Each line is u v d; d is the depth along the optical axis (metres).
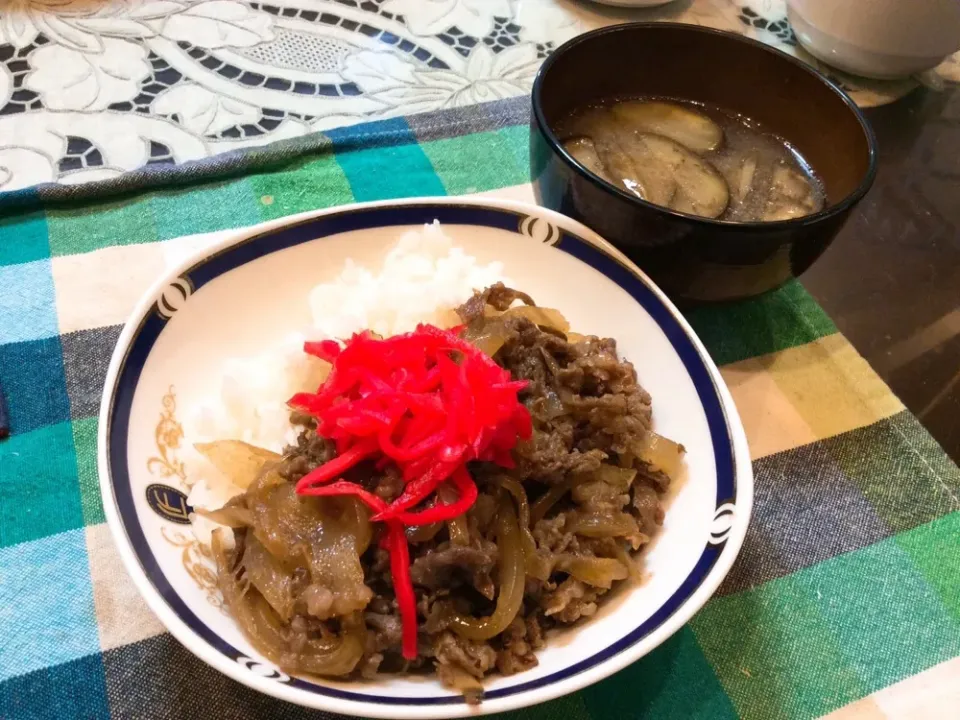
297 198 0.33
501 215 0.29
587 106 0.33
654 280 0.28
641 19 0.45
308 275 0.28
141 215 0.31
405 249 0.28
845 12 0.39
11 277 0.29
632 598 0.21
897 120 0.40
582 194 0.26
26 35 0.39
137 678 0.20
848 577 0.24
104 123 0.36
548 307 0.28
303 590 0.19
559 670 0.18
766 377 0.29
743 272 0.26
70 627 0.21
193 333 0.25
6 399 0.25
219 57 0.39
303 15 0.42
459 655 0.19
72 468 0.24
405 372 0.21
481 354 0.22
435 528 0.20
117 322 0.28
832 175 0.30
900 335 0.31
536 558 0.21
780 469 0.27
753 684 0.22
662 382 0.25
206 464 0.22
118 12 0.41
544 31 0.43
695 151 0.32
